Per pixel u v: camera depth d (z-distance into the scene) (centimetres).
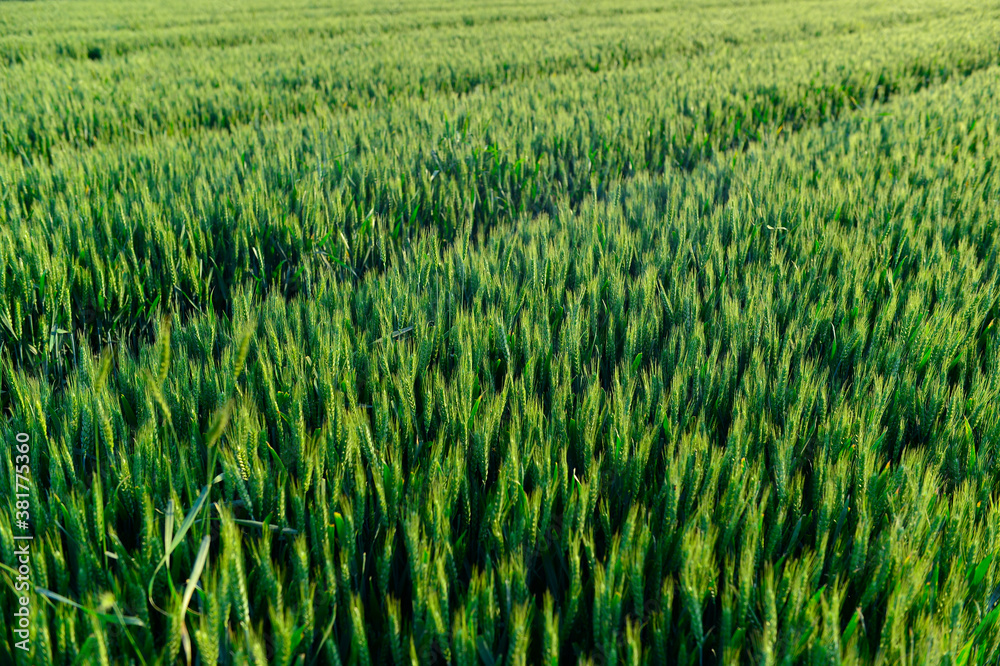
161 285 393
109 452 206
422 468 213
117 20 2333
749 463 215
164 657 143
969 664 152
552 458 214
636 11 2780
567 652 171
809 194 495
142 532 170
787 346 268
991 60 1387
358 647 146
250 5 3084
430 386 251
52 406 240
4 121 793
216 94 1014
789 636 145
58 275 341
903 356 278
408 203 524
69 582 178
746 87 985
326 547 164
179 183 540
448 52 1498
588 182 621
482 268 350
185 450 195
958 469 220
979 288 345
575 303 311
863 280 345
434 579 151
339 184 550
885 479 193
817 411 245
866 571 172
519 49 1525
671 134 721
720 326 302
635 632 148
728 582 161
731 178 561
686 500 194
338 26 2219
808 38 1817
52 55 1655
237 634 147
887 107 900
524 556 180
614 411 225
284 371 253
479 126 734
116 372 292
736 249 391
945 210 471
